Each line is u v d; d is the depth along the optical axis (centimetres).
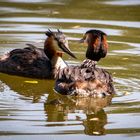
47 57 1686
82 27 2008
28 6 2317
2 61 1712
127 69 1617
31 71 1655
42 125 1214
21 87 1539
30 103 1361
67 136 1158
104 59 1708
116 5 2370
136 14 2212
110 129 1199
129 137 1158
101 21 2097
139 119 1249
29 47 1734
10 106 1328
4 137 1144
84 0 2459
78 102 1385
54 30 1955
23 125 1207
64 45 1661
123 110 1310
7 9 2256
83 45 1844
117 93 1430
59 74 1463
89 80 1404
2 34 1922
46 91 1495
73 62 1700
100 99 1397
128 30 1997
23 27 2000
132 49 1798
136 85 1493
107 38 1902
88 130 1192
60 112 1307
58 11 2242
